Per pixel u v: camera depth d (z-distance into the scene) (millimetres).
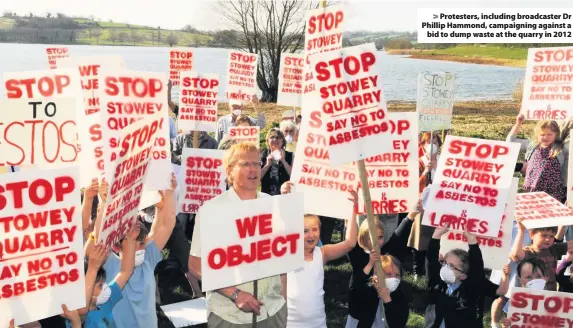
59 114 4598
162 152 5191
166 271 8312
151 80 4895
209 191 7574
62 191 3729
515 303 4707
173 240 7281
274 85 29938
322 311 5055
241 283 4082
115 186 3898
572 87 8031
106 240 4027
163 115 5066
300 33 30000
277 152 9312
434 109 9406
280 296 4508
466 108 25969
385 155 6156
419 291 7887
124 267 4613
